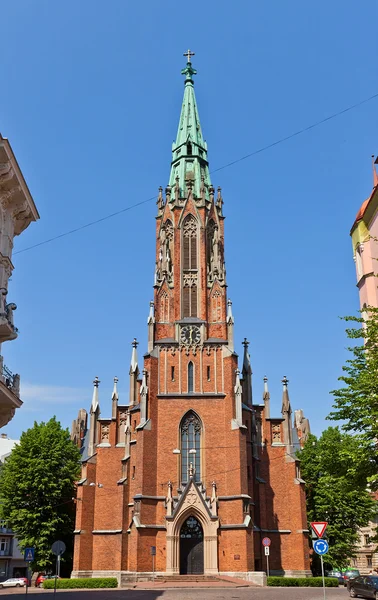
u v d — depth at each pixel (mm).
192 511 67875
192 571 67062
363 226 43188
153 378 73562
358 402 35031
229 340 75562
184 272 79875
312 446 82250
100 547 72875
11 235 35031
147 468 69375
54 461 77312
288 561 71812
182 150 89250
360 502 73812
